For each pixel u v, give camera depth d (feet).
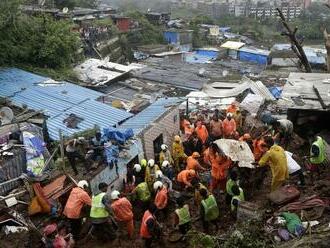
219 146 39.24
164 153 47.01
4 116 55.67
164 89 94.68
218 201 40.29
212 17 282.36
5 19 77.97
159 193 37.32
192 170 42.06
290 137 47.29
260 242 27.66
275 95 92.79
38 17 88.58
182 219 34.42
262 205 35.83
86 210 35.32
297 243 25.82
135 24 168.96
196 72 115.96
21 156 45.19
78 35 97.66
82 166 44.06
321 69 133.49
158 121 54.90
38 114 60.70
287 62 156.87
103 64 98.22
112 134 46.93
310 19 268.21
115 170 44.11
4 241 34.09
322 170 40.06
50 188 40.22
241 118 60.44
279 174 36.76
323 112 46.83
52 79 76.43
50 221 36.91
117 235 36.32
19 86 71.20
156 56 145.69
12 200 38.32
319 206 31.68
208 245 29.30
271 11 294.46
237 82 107.04
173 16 282.56
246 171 41.34
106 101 76.74
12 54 79.77
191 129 58.18
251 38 221.25
